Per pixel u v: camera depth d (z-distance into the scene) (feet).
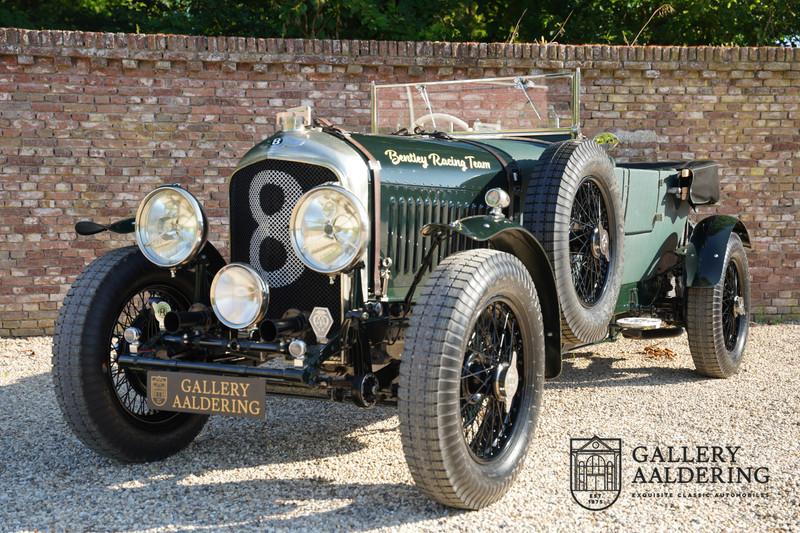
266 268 10.36
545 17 40.01
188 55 21.07
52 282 21.13
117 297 10.66
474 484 8.91
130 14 40.32
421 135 13.20
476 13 38.91
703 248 15.71
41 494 9.75
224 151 21.58
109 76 20.90
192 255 10.20
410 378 8.56
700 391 15.03
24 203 20.79
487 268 9.18
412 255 11.03
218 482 10.16
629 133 22.90
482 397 9.50
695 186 16.53
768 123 23.11
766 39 38.37
